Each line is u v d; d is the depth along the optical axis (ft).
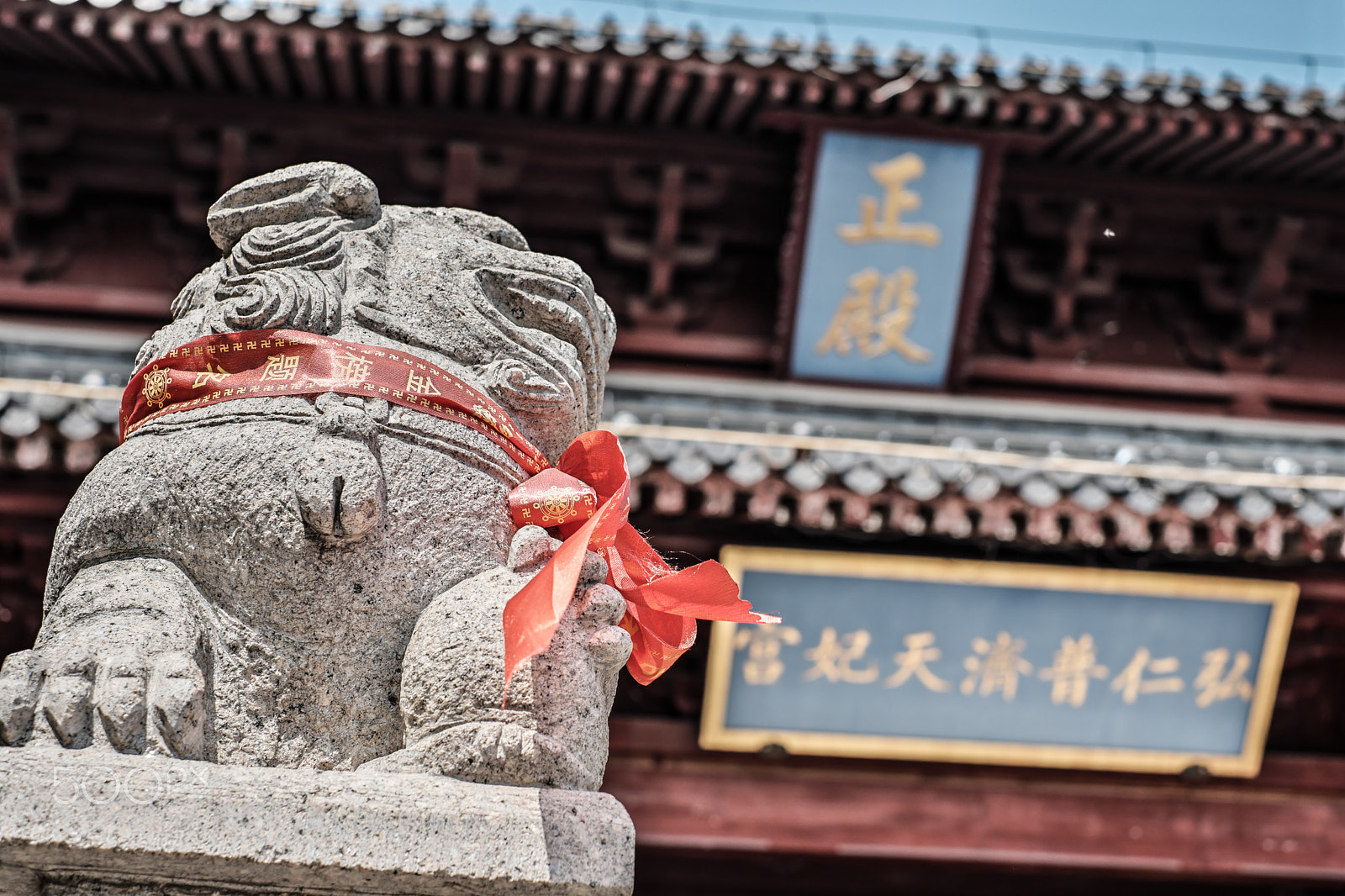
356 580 7.00
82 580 7.09
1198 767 32.35
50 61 31.86
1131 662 31.42
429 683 6.68
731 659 30.76
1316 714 34.50
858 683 31.22
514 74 31.76
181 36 30.45
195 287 8.11
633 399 32.22
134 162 33.73
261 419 7.20
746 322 36.32
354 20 30.40
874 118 32.53
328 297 7.63
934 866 33.37
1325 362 37.86
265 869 5.96
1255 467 32.32
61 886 6.15
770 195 35.88
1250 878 33.83
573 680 6.76
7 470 27.50
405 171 34.68
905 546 30.99
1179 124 33.01
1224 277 37.11
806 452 28.84
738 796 32.22
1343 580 31.68
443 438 7.41
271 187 8.07
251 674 6.84
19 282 33.14
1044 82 32.35
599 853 6.30
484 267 8.20
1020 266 36.47
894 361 35.19
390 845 6.05
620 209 35.73
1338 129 33.19
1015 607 30.78
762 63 31.58
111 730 6.31
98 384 26.71
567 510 7.44
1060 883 38.11
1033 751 31.96
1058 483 29.07
